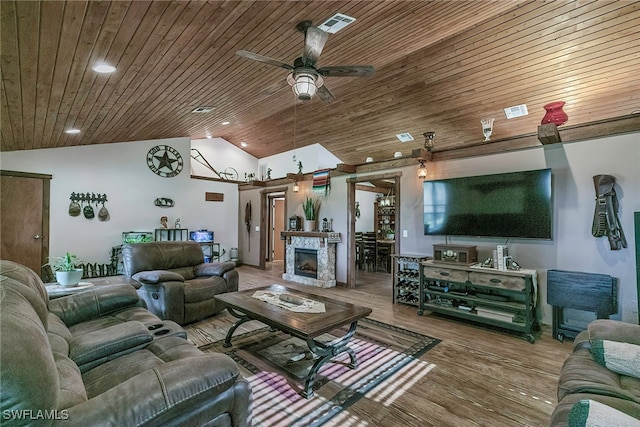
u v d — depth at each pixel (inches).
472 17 125.3
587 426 39.4
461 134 221.5
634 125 118.9
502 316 133.5
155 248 162.9
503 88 169.3
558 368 102.6
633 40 125.8
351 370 100.6
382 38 124.0
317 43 95.1
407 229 194.5
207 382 47.9
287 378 95.5
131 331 73.4
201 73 125.9
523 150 147.7
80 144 228.8
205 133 294.7
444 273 152.1
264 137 316.8
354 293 209.2
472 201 157.8
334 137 275.0
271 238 376.5
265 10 87.0
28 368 33.8
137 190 262.4
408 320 152.3
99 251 240.7
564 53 139.6
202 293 149.5
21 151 208.2
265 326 142.9
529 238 140.0
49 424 34.3
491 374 98.5
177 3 74.6
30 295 58.2
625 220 121.0
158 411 42.0
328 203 246.2
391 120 226.8
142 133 231.3
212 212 317.7
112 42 85.0
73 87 110.4
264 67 129.7
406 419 76.2
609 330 70.2
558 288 127.6
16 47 75.8
